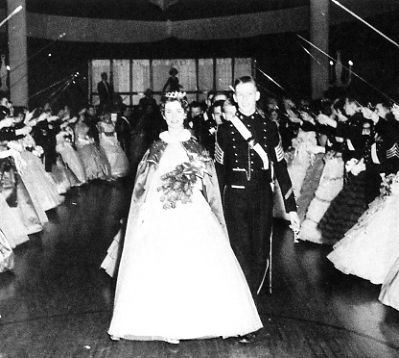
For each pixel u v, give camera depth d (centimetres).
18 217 766
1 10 1472
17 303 516
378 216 580
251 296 429
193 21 2019
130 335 404
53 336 436
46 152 1100
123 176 1507
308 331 442
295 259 657
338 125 737
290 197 453
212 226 425
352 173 689
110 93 1861
